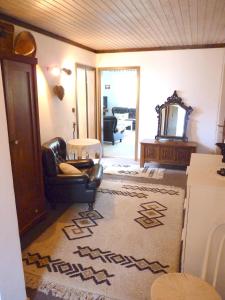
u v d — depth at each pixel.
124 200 3.61
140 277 2.13
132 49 5.13
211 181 1.89
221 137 4.76
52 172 3.13
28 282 2.07
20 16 2.94
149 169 5.05
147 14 2.87
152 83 5.21
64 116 4.37
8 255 1.58
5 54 2.25
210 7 2.62
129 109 9.71
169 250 2.49
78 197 3.22
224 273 1.74
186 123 5.07
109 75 9.59
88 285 2.04
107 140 7.36
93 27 3.46
